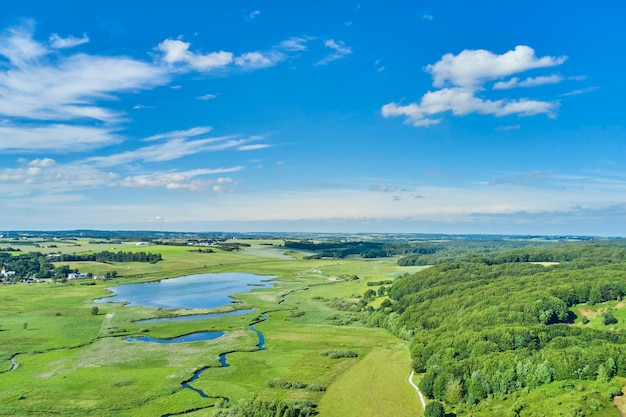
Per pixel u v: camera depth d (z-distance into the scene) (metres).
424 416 88.50
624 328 113.19
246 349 140.75
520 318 124.75
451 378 97.12
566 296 135.12
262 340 153.25
